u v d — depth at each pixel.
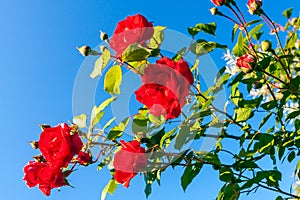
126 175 0.82
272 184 0.84
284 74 1.04
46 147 0.80
